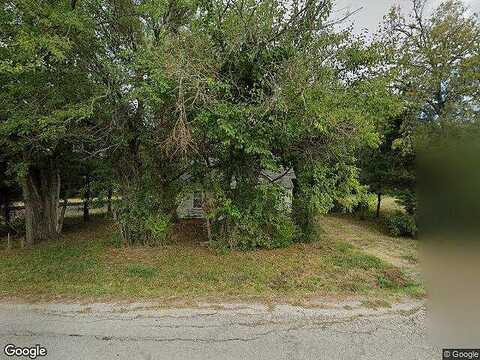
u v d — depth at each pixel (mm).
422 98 11203
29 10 5789
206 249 7340
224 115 5953
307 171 7281
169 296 4609
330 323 3791
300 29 6934
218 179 7312
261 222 7434
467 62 10578
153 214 7703
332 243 8422
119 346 3256
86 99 6824
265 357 3064
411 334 3535
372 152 12414
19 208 11086
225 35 6469
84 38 6883
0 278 5469
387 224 12062
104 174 8086
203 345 3279
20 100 6531
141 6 6605
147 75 6426
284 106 6109
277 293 4770
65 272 5766
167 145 6395
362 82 8383
